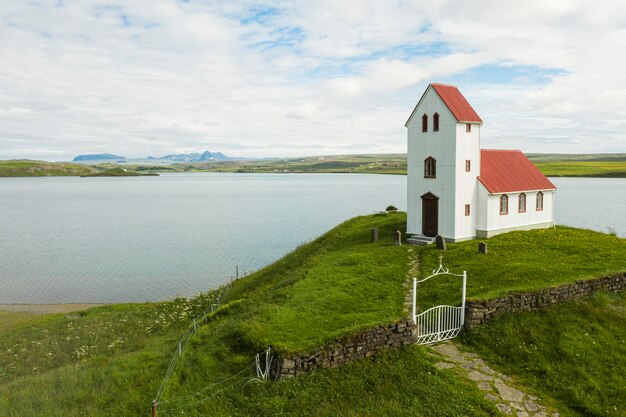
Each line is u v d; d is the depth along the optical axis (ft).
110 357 84.53
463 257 110.11
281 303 83.97
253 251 223.10
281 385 58.59
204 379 62.49
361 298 85.30
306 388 58.18
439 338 70.74
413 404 55.77
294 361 59.93
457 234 129.70
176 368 66.49
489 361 65.77
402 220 162.20
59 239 269.85
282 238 257.14
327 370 61.21
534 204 146.72
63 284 171.53
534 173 151.02
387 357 64.34
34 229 311.68
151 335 104.83
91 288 166.20
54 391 66.59
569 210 329.31
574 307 78.33
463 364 64.59
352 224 171.83
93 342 101.65
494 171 140.87
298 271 111.96
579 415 55.31
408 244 130.52
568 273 90.38
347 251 126.31
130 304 136.36
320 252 131.23
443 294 86.99
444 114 129.08
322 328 69.67
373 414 54.13
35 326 117.39
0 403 63.05
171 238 266.16
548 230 140.36
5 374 85.97
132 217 371.97
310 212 382.01
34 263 206.28
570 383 60.70
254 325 71.67
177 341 85.97
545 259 103.40
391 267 105.81
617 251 107.65
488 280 91.86
